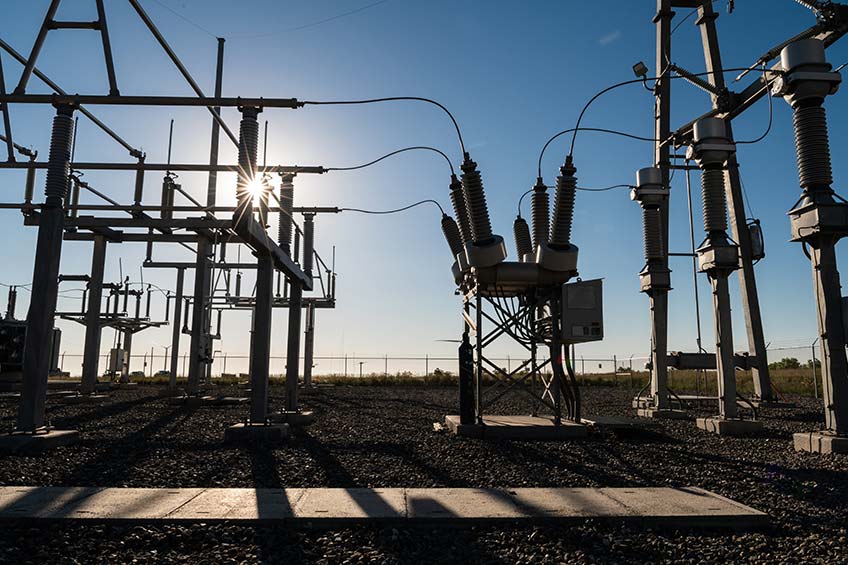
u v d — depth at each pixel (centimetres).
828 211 1016
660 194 1630
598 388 3175
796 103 1070
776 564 451
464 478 738
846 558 462
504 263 1127
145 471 766
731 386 1295
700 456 924
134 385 2903
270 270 1152
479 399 1166
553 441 1084
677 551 479
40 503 575
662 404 1614
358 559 454
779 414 1680
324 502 590
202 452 921
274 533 511
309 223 1594
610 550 479
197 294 1980
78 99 1009
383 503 587
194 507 565
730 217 2216
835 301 1024
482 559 457
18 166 1119
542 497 617
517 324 1188
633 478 743
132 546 479
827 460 889
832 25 1482
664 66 1994
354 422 1380
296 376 1430
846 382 1008
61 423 1298
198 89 1095
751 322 2128
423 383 3484
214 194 1878
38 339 981
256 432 1060
